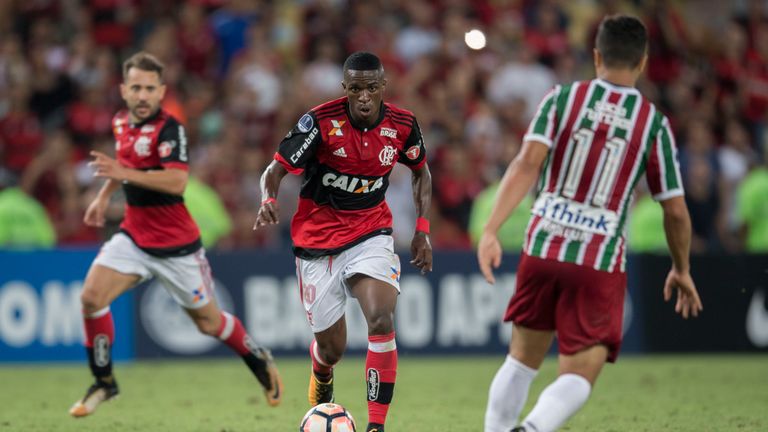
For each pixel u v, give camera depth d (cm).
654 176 1650
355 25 5516
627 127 1625
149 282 3750
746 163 5359
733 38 6006
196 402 2803
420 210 2088
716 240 4903
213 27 5444
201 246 2500
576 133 1628
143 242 2419
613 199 1630
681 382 3284
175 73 5094
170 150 2350
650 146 1634
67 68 5069
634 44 1648
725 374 3509
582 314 1608
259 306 3822
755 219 4794
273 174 1950
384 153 1992
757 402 2819
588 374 1596
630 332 4088
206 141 4972
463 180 4738
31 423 2425
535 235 1647
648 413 2591
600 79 1667
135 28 5431
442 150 4928
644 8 6009
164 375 3400
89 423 2425
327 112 1956
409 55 5541
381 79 1912
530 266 1645
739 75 5903
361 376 3384
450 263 3972
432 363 3784
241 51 5434
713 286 4150
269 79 5075
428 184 2100
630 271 4106
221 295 3788
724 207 4934
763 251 4316
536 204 1670
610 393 3008
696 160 4925
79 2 5400
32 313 3653
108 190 2503
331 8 5541
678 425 2383
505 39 5553
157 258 2427
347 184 1992
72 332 3681
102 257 2414
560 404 1562
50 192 4619
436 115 5038
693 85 5909
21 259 3653
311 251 2022
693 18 6462
